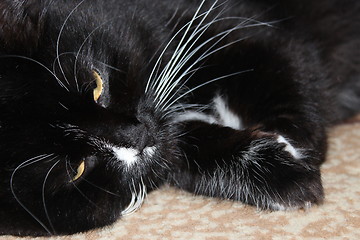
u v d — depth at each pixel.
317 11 0.56
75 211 0.45
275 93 0.49
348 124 0.58
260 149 0.47
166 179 0.50
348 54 0.58
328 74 0.54
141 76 0.48
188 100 0.51
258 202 0.47
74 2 0.47
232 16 0.51
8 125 0.44
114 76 0.46
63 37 0.45
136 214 0.47
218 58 0.50
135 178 0.47
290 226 0.44
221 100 0.51
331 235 0.43
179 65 0.49
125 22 0.48
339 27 0.57
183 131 0.49
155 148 0.47
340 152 0.52
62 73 0.45
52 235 0.46
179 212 0.47
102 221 0.46
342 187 0.47
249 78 0.50
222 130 0.49
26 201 0.44
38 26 0.45
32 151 0.44
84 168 0.45
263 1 0.53
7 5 0.45
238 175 0.47
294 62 0.50
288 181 0.46
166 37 0.50
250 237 0.43
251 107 0.50
